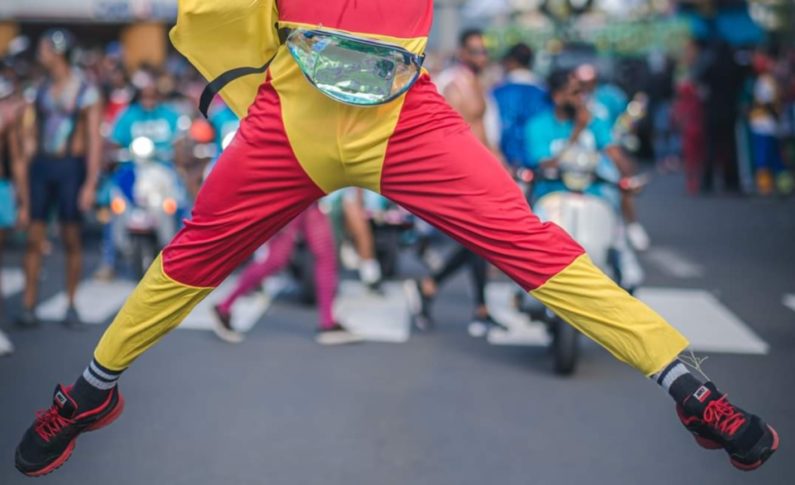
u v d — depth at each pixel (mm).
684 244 14188
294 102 3807
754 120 20031
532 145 8492
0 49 30047
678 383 3699
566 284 3752
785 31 33312
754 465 3699
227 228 3902
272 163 3844
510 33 30578
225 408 6734
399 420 6531
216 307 8586
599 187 8188
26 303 9008
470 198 3770
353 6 3717
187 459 5777
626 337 3721
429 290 9078
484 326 9008
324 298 8633
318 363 7930
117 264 12266
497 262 3822
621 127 16266
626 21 30906
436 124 3781
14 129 8609
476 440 6176
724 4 29953
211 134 11219
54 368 7668
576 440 6203
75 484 5379
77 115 8852
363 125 3773
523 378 7570
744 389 7363
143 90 11016
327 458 5824
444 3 27562
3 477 5441
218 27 3879
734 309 10133
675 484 5512
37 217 8891
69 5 29828
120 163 11031
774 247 13938
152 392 7090
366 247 10609
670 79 27203
